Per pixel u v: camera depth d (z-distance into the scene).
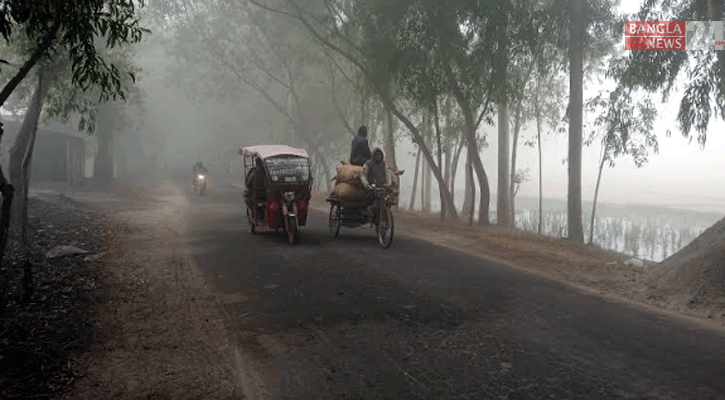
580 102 15.07
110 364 4.75
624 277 8.08
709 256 6.98
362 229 13.59
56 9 4.95
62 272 8.24
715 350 4.96
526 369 4.56
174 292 7.31
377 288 7.39
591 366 4.61
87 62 5.34
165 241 11.84
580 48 14.77
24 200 10.52
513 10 14.23
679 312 6.27
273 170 11.48
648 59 13.30
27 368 4.49
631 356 4.83
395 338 5.38
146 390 4.24
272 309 6.46
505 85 15.16
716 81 12.38
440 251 10.48
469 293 7.12
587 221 32.59
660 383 4.25
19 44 9.79
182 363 4.81
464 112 15.76
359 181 11.39
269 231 13.35
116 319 6.05
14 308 6.16
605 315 6.12
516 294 7.07
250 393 4.19
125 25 5.63
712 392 4.07
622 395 4.04
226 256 9.91
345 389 4.23
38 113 10.66
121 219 16.11
